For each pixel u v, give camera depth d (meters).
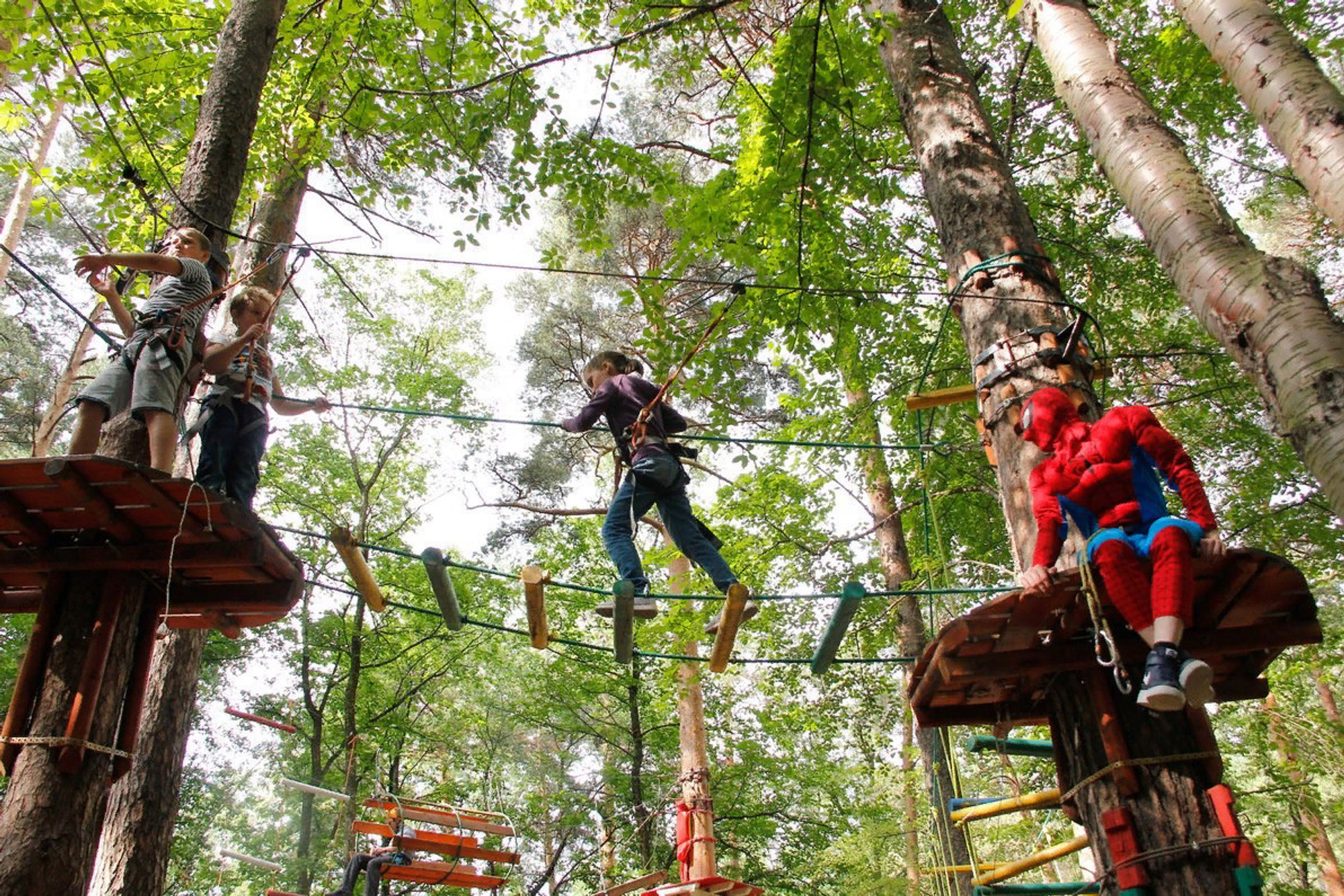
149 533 4.32
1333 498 3.46
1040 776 13.52
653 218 15.86
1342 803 12.77
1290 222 14.35
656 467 5.35
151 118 9.19
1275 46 4.46
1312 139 4.16
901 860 16.72
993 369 5.26
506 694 22.25
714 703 17.91
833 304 9.23
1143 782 3.81
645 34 6.50
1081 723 4.11
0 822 3.81
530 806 19.39
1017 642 3.88
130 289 9.05
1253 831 12.23
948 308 6.12
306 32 8.47
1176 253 4.49
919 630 12.75
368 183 9.78
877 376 12.23
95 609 4.33
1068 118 12.10
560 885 17.20
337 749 17.27
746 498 11.69
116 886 6.88
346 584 17.84
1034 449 4.85
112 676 4.25
